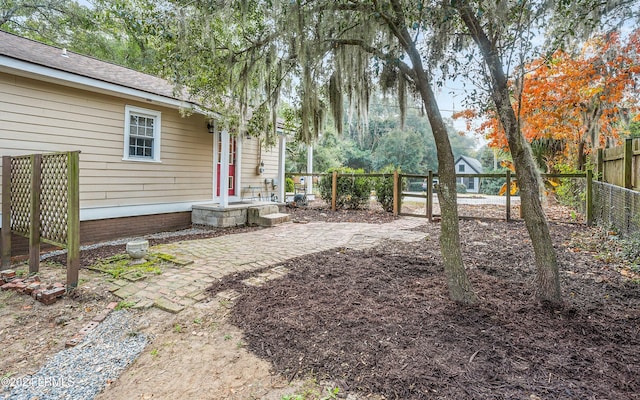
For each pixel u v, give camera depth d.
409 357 2.13
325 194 10.78
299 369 2.10
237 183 9.08
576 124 7.65
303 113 4.11
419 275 3.76
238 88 4.70
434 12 2.72
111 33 12.79
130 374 2.22
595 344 2.27
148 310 3.08
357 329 2.52
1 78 4.94
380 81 3.66
